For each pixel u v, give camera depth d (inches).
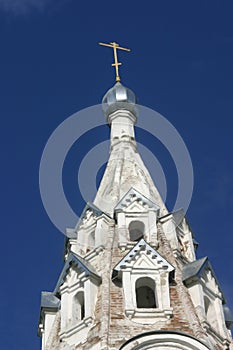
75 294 1763.0
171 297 1700.3
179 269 1804.9
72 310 1743.4
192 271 1774.1
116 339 1577.3
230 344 1704.0
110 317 1636.3
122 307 1663.4
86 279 1748.3
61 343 1676.9
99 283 1755.7
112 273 1756.9
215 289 1796.3
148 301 1775.3
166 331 1552.7
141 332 1593.3
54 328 1776.6
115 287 1718.8
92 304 1699.1
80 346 1624.0
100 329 1606.8
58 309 1834.4
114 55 2578.7
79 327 1674.5
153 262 1745.8
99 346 1567.4
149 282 1739.7
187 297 1712.6
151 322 1632.6
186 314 1658.5
